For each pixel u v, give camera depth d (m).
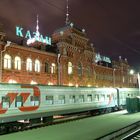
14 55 32.75
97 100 34.47
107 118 29.53
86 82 46.53
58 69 40.00
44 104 24.69
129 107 36.62
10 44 31.73
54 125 24.00
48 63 38.47
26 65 34.56
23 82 33.84
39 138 17.34
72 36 43.19
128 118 29.23
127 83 64.69
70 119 28.70
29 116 22.81
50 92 25.64
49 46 41.62
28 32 40.12
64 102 27.72
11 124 21.23
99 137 16.56
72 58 43.03
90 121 26.77
